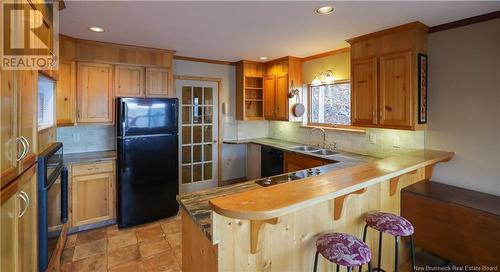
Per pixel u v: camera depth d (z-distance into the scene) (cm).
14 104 113
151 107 327
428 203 235
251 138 500
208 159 458
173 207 354
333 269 193
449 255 225
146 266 246
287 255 168
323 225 186
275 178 224
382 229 178
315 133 412
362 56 297
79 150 348
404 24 252
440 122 265
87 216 313
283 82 420
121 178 314
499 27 224
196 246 165
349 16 232
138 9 219
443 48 259
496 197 229
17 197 118
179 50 366
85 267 243
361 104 300
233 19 241
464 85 247
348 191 157
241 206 126
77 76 310
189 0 200
